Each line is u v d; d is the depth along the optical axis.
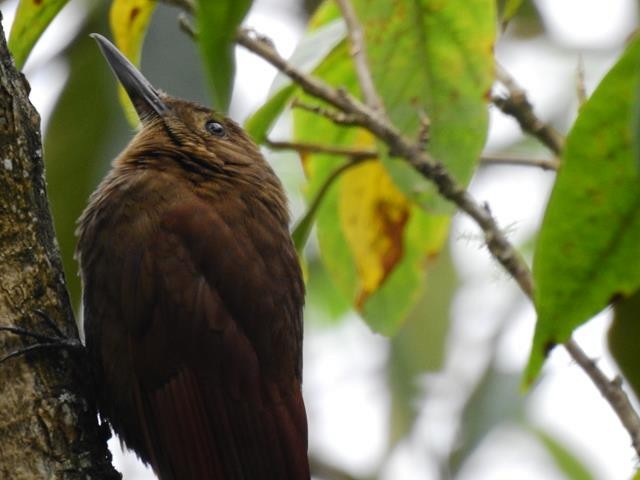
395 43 8.22
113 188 8.31
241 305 8.01
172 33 9.16
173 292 7.89
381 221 9.43
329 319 13.17
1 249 6.89
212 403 7.84
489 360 11.66
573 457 12.66
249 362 7.94
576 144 5.53
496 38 8.15
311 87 8.01
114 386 7.96
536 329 5.80
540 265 5.73
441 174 7.62
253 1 5.48
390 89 8.28
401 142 7.79
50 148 9.66
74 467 6.75
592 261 5.69
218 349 7.89
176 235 8.02
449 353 12.52
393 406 12.41
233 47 5.55
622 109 5.41
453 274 12.60
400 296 9.64
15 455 6.62
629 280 5.71
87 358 7.54
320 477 11.80
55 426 6.78
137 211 8.09
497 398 11.39
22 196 6.96
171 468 7.83
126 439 8.15
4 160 6.89
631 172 5.51
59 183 9.62
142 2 8.41
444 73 8.20
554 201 5.63
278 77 8.64
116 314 7.94
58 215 9.61
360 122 7.89
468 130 8.18
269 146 8.69
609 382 6.56
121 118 9.70
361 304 9.56
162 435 7.85
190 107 9.07
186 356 7.86
